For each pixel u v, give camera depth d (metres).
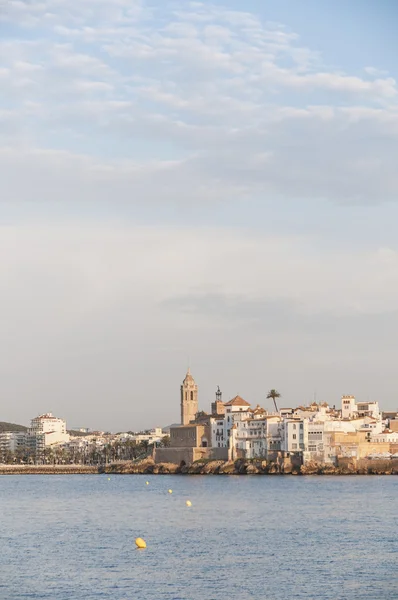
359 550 170.38
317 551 170.00
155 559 163.38
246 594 134.88
